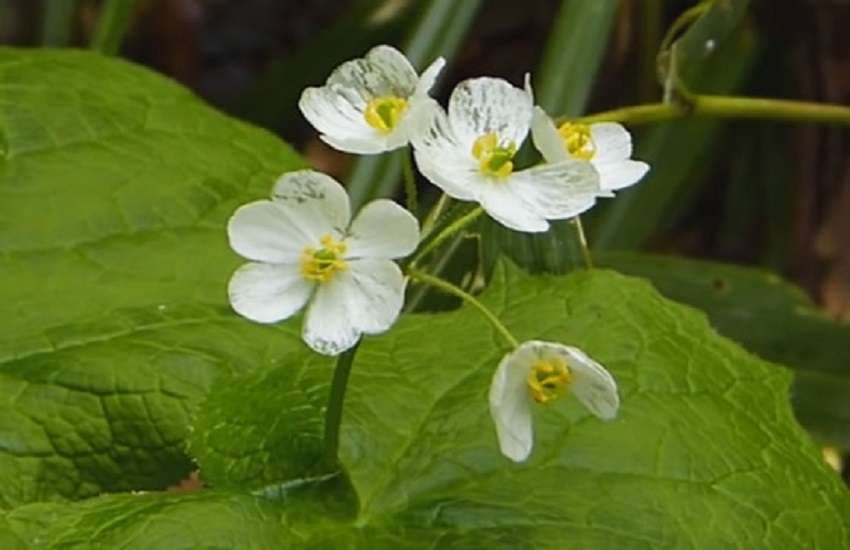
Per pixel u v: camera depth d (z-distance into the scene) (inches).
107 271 18.8
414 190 15.6
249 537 15.8
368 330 15.1
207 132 19.8
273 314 15.2
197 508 15.8
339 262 15.2
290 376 17.0
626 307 17.7
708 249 32.1
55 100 19.7
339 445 16.6
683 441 16.8
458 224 15.5
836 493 17.1
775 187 31.0
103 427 17.7
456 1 23.0
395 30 29.6
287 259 15.2
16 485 17.5
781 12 31.1
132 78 20.1
